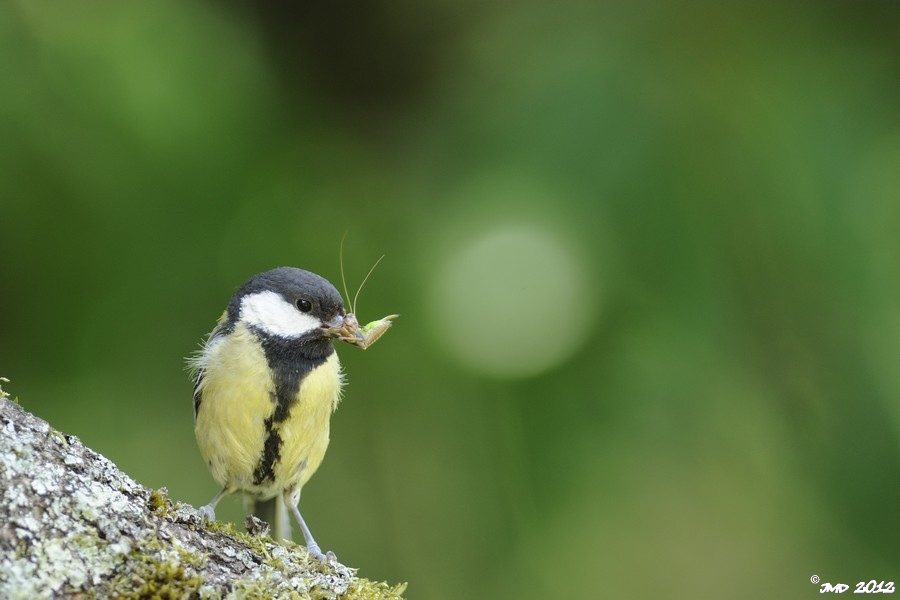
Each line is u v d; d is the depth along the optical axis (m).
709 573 9.16
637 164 8.66
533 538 8.88
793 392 8.69
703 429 8.75
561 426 8.77
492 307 8.80
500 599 8.97
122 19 8.75
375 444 9.52
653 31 9.02
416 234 9.42
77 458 4.48
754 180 8.62
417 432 9.30
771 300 8.62
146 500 4.61
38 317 8.92
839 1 9.12
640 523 8.96
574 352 8.70
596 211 8.63
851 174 8.60
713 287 8.57
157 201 8.88
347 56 10.25
